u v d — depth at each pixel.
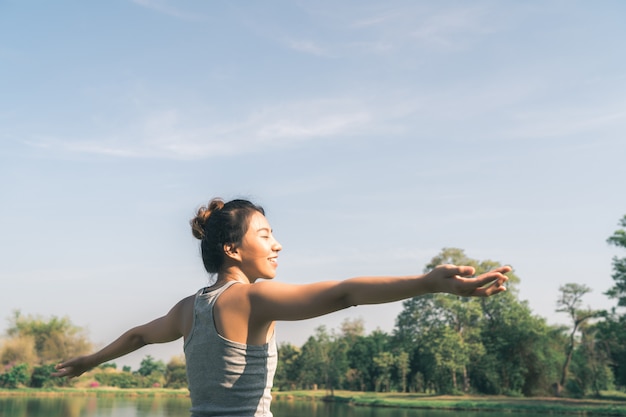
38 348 88.12
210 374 1.85
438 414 52.88
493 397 70.75
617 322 62.12
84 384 88.19
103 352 2.31
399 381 80.44
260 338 1.83
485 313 76.88
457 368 72.19
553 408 56.66
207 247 2.00
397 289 1.52
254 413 1.83
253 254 1.97
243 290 1.83
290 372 85.69
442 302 76.50
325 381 84.56
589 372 72.69
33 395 79.62
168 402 68.31
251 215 2.00
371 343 86.44
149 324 2.19
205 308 1.88
